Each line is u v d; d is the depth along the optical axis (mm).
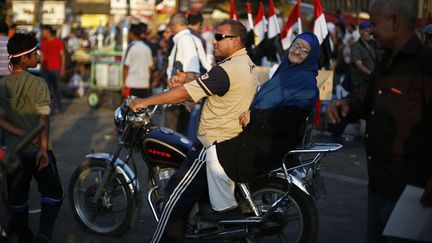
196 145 4363
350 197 6465
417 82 3018
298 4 8297
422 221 2979
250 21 8883
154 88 10477
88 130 10492
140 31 9641
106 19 21203
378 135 3146
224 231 4305
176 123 8562
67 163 7836
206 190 4250
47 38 12312
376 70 3275
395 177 3098
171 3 12734
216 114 4219
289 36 8547
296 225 5289
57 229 5281
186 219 4266
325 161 8148
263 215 4191
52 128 10625
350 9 19812
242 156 4102
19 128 4320
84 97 15875
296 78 4148
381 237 3246
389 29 3059
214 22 17953
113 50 13242
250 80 4238
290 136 4160
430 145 3033
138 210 4988
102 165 5020
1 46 5969
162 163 4621
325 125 10211
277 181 4277
